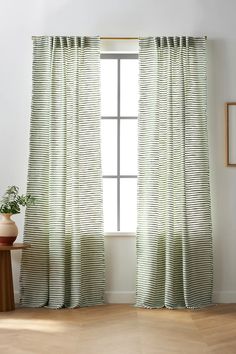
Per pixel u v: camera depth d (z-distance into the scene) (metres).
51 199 5.62
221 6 5.85
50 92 5.69
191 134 5.68
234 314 5.17
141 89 5.72
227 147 5.76
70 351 3.91
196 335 4.38
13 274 5.73
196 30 5.84
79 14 5.85
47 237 5.65
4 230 5.33
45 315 5.16
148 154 5.67
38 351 3.91
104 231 5.82
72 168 5.65
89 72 5.75
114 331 4.51
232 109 5.78
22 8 5.86
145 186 5.66
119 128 5.99
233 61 5.82
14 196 5.51
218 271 5.73
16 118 5.83
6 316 5.11
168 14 5.85
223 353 3.85
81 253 5.64
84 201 5.67
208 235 5.64
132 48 5.86
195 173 5.66
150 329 4.58
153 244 5.59
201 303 5.59
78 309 5.45
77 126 5.67
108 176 5.98
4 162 5.80
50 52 5.73
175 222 5.64
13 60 5.84
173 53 5.73
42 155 5.70
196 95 5.71
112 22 5.85
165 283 5.56
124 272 5.76
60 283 5.54
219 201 5.77
